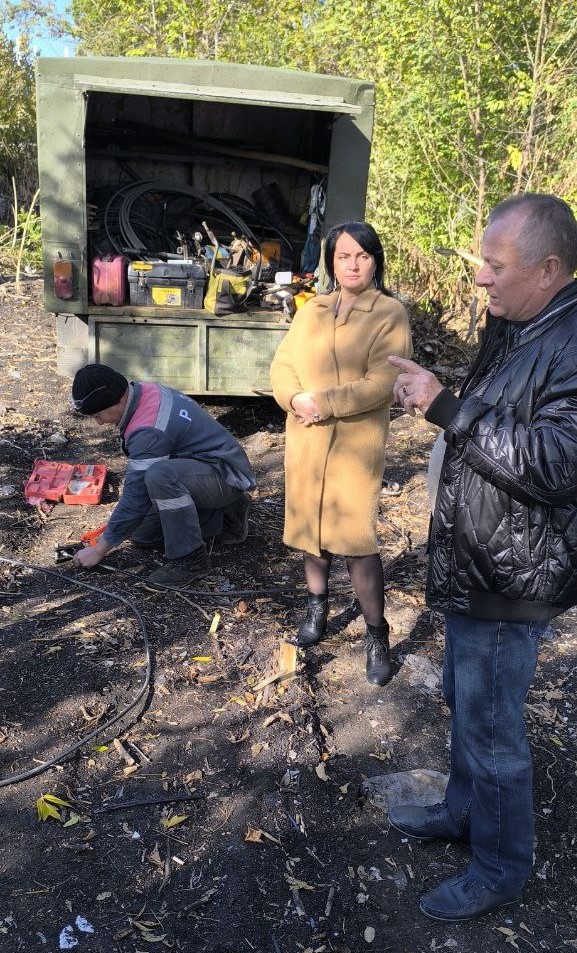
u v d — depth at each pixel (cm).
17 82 1345
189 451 381
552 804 272
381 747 291
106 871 235
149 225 639
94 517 448
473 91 806
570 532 180
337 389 287
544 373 175
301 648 342
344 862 244
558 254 173
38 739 281
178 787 266
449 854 250
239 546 430
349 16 905
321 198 595
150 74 521
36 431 557
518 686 198
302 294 567
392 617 372
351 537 304
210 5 1152
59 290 530
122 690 307
